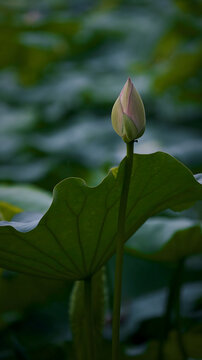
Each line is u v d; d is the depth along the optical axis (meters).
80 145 4.79
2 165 4.85
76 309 2.56
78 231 2.27
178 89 5.54
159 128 5.16
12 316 3.39
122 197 2.22
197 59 5.02
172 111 5.49
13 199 2.70
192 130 5.17
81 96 5.73
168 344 2.86
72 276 2.35
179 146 4.52
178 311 2.80
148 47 6.33
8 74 6.42
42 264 2.32
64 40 6.13
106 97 5.59
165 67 5.46
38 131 5.49
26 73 5.93
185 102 5.46
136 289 3.25
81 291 2.56
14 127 5.44
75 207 2.22
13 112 5.84
